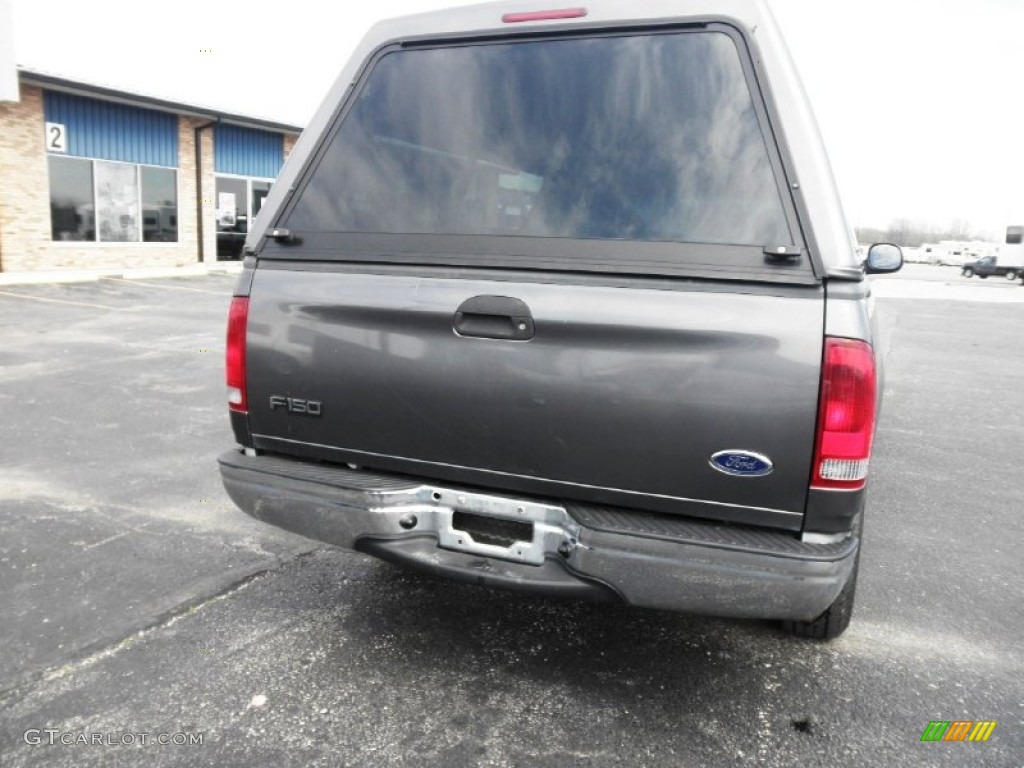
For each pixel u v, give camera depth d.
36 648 2.88
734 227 2.22
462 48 2.68
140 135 18.67
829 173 2.21
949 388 9.00
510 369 2.37
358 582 3.48
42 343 9.59
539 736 2.43
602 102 2.46
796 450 2.11
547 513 2.39
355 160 2.75
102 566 3.58
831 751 2.39
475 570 2.44
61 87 16.23
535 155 2.50
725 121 2.31
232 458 2.80
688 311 2.17
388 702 2.59
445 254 2.50
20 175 16.05
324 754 2.32
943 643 3.08
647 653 2.94
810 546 2.13
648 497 2.29
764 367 2.11
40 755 2.30
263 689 2.65
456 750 2.35
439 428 2.49
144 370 8.18
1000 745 2.44
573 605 3.32
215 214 21.23
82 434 5.79
